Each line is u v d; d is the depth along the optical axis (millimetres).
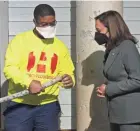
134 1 5598
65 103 5613
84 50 4742
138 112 3621
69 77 3795
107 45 3744
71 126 5617
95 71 4719
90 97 4781
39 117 3898
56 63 3887
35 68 3807
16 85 3842
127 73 3625
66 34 5570
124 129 3652
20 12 5555
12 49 3801
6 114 3906
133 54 3588
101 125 4789
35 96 3824
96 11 4660
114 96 3678
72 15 5566
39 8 3742
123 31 3682
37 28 3773
